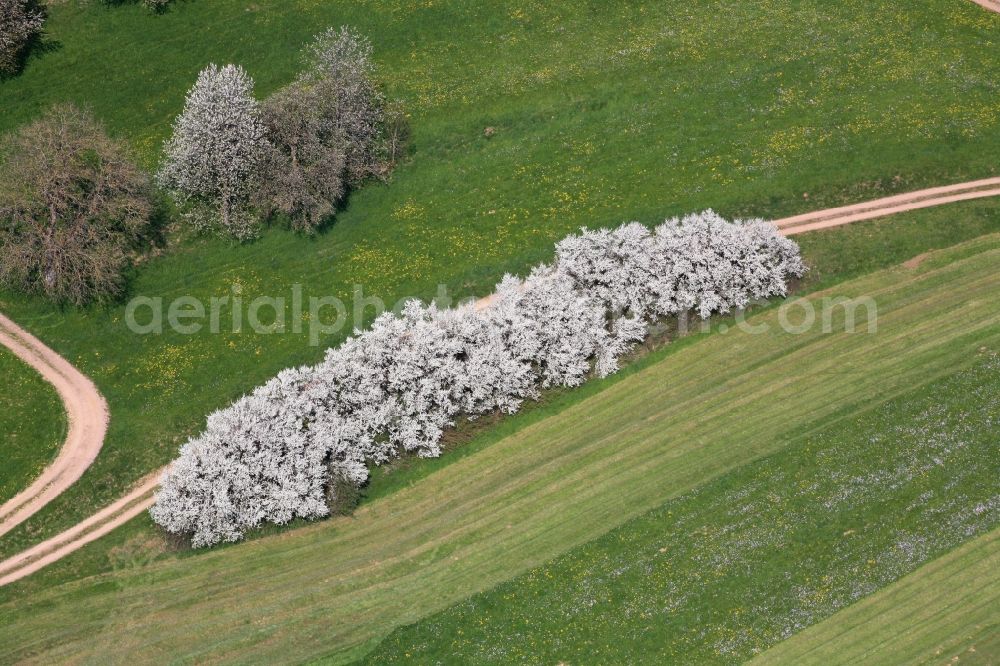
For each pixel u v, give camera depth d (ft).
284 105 249.55
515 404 227.40
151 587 211.61
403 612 206.28
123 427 229.66
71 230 241.96
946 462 216.74
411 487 221.05
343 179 254.06
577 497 217.56
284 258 249.34
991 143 259.39
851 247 246.47
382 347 226.17
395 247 249.55
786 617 200.54
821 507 212.64
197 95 249.14
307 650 203.21
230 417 219.41
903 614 200.34
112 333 241.35
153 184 255.09
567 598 205.16
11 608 210.38
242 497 214.90
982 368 228.84
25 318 244.01
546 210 253.03
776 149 259.60
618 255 237.86
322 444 217.77
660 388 230.27
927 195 253.85
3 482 224.74
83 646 205.87
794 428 223.51
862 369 230.48
